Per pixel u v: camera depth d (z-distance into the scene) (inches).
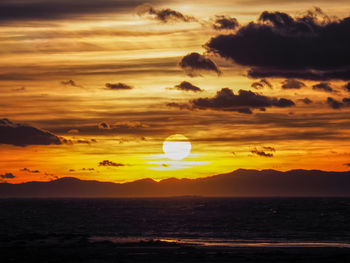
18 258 2048.5
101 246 2454.5
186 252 2247.8
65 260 2003.0
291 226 3917.3
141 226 3959.2
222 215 5674.2
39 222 4466.0
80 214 6082.7
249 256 2121.1
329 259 2032.5
